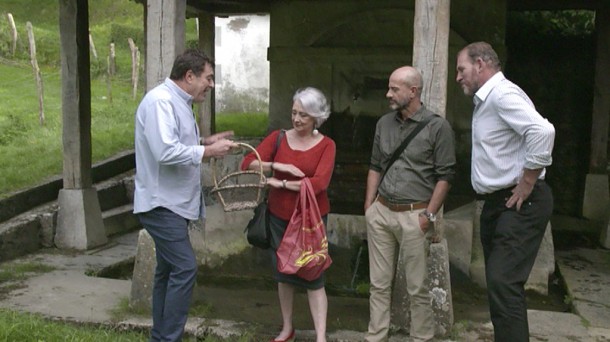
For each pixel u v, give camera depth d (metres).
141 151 3.48
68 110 6.47
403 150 3.66
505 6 7.05
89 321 4.27
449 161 3.61
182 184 3.49
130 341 3.88
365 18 7.71
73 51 6.40
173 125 3.38
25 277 5.38
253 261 5.62
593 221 8.12
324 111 3.77
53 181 7.08
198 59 3.48
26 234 6.24
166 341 3.50
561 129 8.89
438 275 4.09
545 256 5.95
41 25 18.38
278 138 3.93
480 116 3.37
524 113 3.14
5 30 15.52
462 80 3.40
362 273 5.54
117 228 7.29
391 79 3.61
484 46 3.35
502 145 3.29
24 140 8.73
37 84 9.64
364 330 4.20
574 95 8.87
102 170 8.00
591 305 5.02
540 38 9.20
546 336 4.28
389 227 3.73
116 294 4.91
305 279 3.74
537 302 5.41
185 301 3.50
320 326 3.80
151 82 4.48
